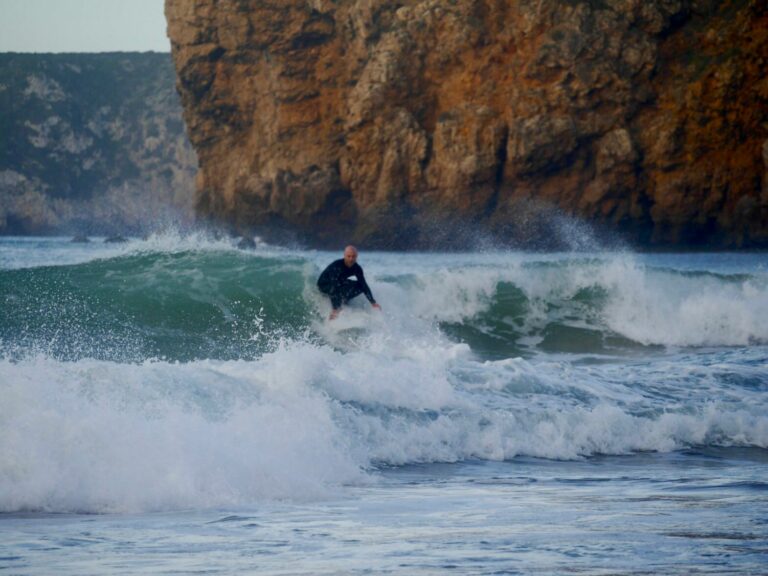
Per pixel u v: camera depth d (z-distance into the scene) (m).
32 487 24.94
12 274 65.56
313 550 20.03
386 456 33.78
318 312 63.75
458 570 18.16
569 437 37.81
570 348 68.81
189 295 63.53
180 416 30.19
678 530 22.27
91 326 58.09
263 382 35.28
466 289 71.38
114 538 21.23
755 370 50.75
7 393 27.98
